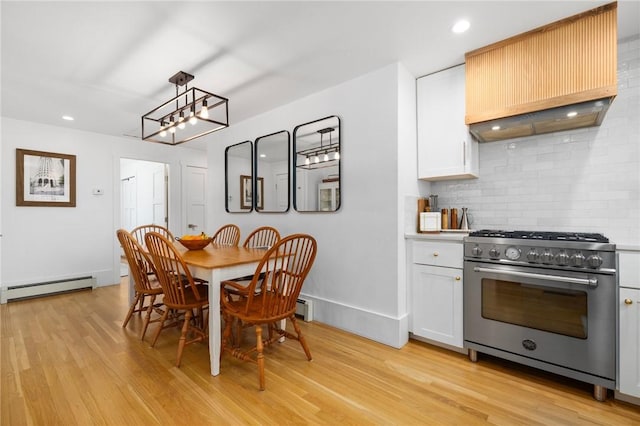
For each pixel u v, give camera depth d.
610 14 1.71
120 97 2.97
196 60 2.29
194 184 5.38
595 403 1.62
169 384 1.79
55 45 2.07
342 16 1.80
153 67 2.39
